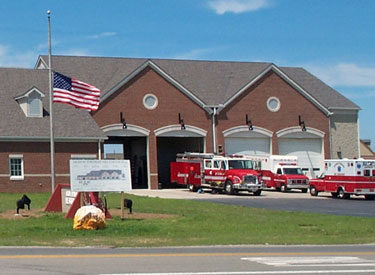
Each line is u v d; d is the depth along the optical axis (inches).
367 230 887.1
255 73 2217.0
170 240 761.0
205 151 2118.6
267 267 524.7
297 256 605.9
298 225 946.1
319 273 494.3
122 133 2009.1
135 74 2034.9
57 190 1093.1
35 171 1809.8
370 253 644.1
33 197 1526.8
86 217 842.2
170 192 1909.4
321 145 2290.8
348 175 1657.2
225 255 609.6
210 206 1284.4
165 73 2064.5
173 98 2082.9
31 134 1806.1
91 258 577.6
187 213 1120.2
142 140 2303.2
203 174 1884.8
